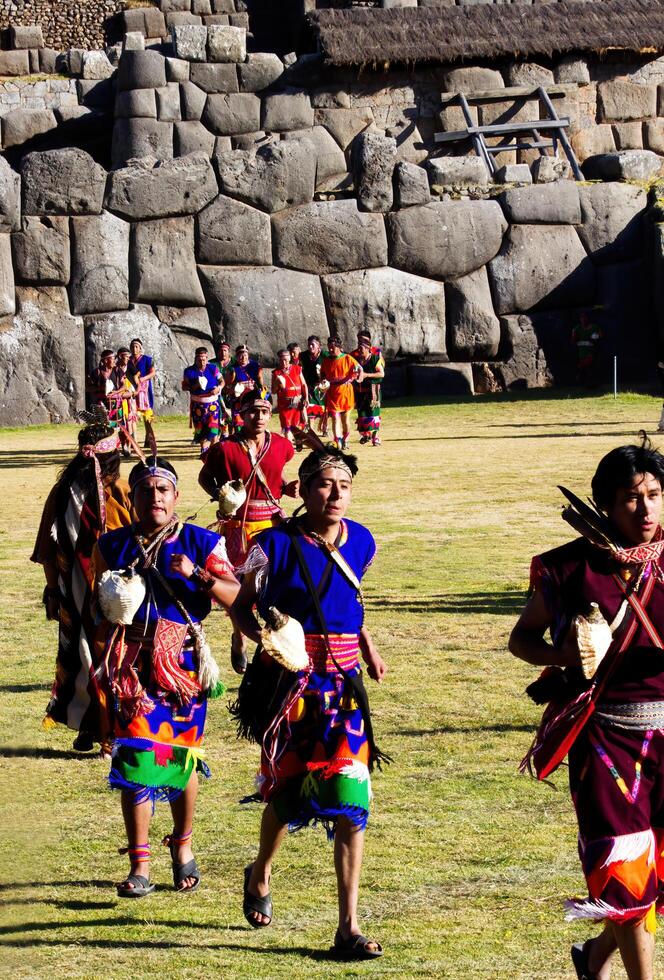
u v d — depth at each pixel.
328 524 6.32
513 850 7.30
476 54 50.38
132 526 6.96
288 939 6.21
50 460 32.22
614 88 52.41
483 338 47.50
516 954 5.95
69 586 9.01
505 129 50.69
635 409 39.66
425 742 9.37
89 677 8.95
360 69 49.72
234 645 11.34
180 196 45.91
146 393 34.97
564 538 17.98
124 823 7.58
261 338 46.16
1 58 54.09
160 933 6.29
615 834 5.07
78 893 6.82
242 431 10.92
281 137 49.75
